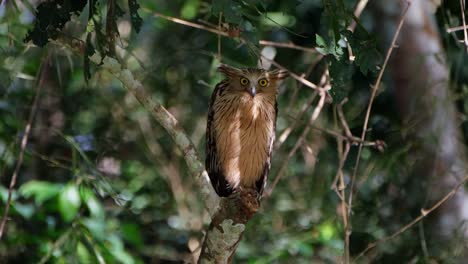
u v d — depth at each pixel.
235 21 7.56
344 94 8.12
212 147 10.86
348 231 10.28
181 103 15.93
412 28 12.80
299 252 15.52
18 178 14.60
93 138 15.27
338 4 8.05
